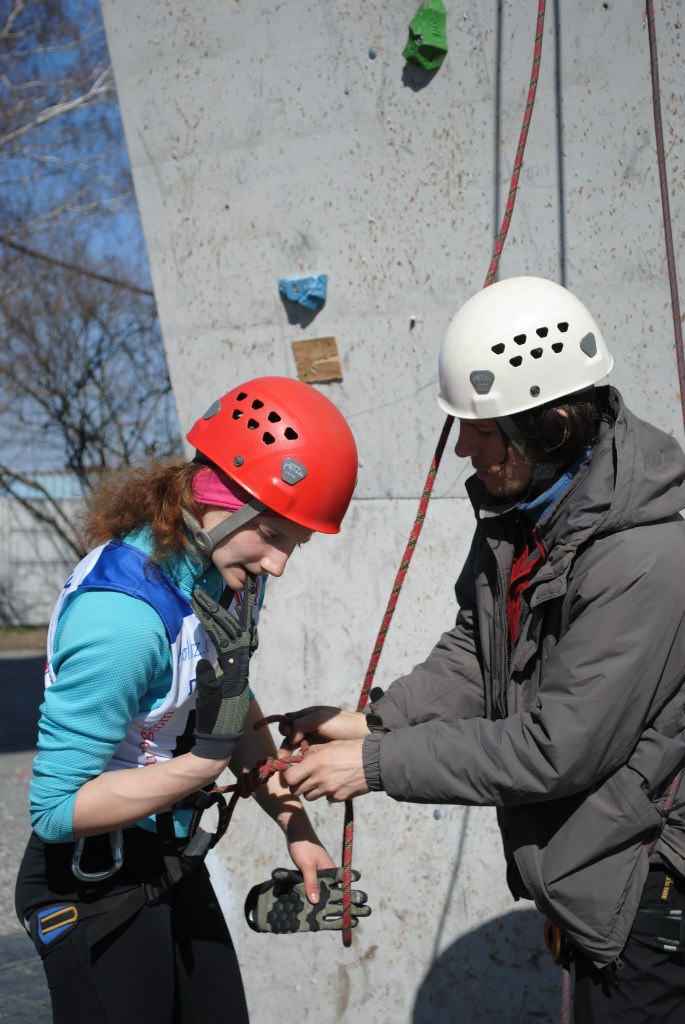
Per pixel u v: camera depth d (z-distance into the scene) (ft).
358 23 8.90
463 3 8.63
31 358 47.91
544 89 8.56
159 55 9.54
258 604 6.26
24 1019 9.75
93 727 5.14
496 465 6.11
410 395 9.24
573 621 5.72
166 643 5.32
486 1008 9.25
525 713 5.71
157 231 9.82
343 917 6.30
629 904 5.64
